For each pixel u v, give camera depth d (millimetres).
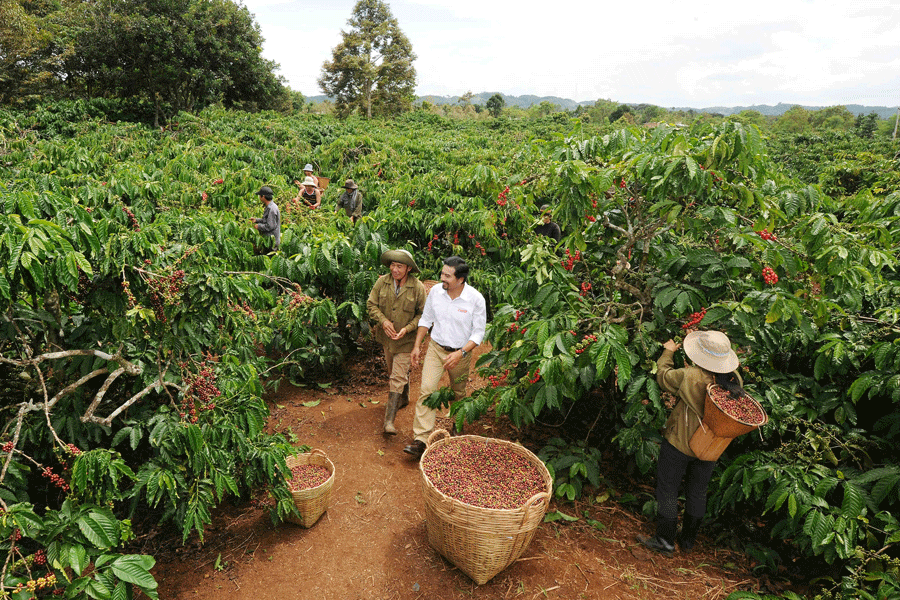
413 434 4238
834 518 2666
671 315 3615
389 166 13789
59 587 2445
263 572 2814
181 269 2625
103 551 2145
